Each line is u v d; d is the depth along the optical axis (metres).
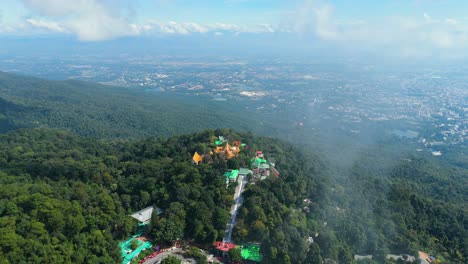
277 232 144.38
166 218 156.50
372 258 154.75
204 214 155.75
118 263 133.75
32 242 118.44
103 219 145.50
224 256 147.12
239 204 175.12
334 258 142.62
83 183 182.00
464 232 177.00
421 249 165.75
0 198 143.12
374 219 174.38
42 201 140.25
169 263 131.88
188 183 177.12
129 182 184.25
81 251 128.25
